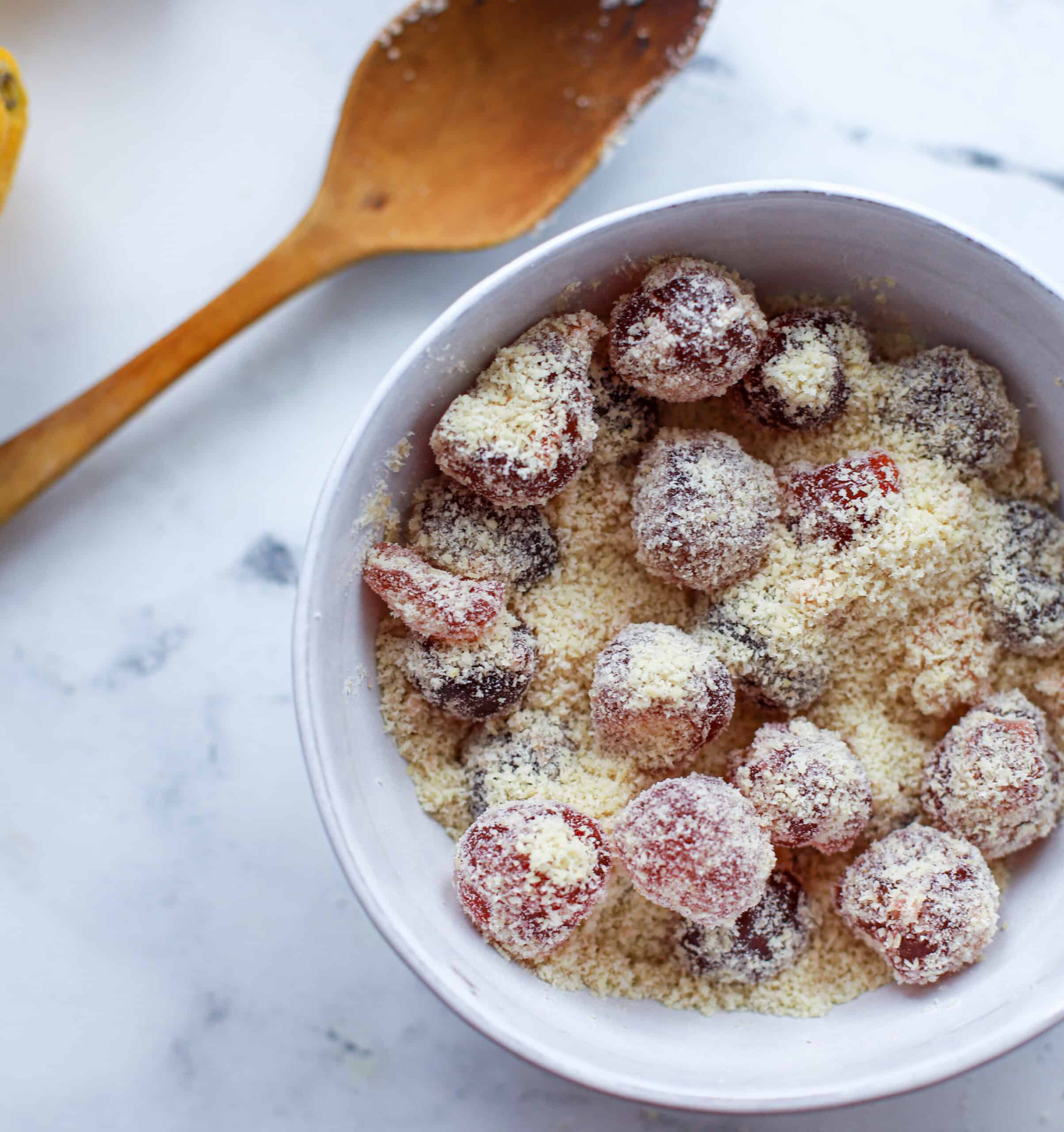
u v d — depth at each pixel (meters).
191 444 0.32
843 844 0.27
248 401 0.32
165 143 0.32
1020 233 0.31
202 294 0.32
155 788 0.32
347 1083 0.31
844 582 0.27
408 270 0.32
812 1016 0.27
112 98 0.32
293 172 0.32
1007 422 0.28
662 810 0.26
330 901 0.31
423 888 0.27
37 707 0.32
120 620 0.32
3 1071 0.31
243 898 0.31
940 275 0.27
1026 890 0.28
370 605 0.27
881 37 0.32
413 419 0.27
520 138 0.31
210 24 0.32
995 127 0.32
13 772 0.32
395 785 0.28
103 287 0.32
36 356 0.32
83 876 0.32
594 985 0.27
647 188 0.32
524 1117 0.31
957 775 0.27
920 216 0.26
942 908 0.26
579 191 0.32
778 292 0.28
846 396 0.28
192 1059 0.31
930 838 0.27
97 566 0.32
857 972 0.28
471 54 0.31
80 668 0.32
